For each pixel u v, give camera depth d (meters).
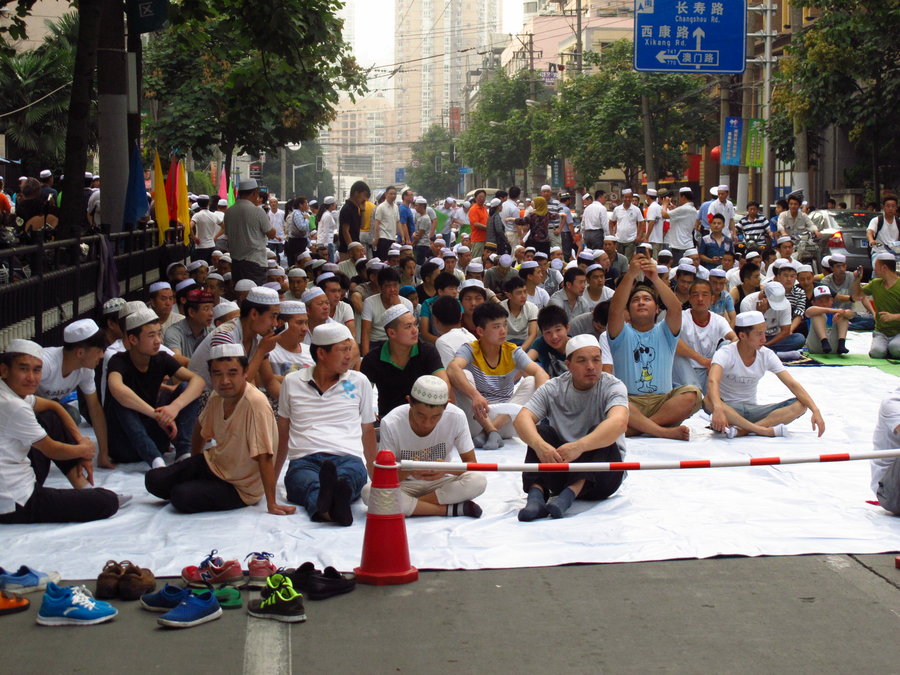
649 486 7.62
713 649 4.70
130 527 6.57
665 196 24.28
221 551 6.02
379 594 5.44
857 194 32.06
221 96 24.39
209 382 8.48
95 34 12.48
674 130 44.75
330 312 11.22
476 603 5.29
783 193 42.31
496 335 9.02
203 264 13.82
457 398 9.01
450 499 6.84
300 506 7.04
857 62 26.59
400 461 6.43
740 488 7.52
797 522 6.62
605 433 6.94
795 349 14.05
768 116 32.91
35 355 6.58
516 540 6.27
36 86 29.69
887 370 13.43
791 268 14.27
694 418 10.27
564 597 5.37
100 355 7.81
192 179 38.84
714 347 10.50
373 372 8.68
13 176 30.77
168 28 24.16
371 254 19.86
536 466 6.46
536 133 63.44
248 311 8.42
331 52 15.80
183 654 4.66
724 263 17.38
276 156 26.78
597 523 6.62
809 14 36.44
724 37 20.92
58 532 6.42
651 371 9.28
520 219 24.11
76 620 5.00
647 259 9.09
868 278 24.56
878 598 5.34
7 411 6.50
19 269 10.16
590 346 7.03
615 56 48.47
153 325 7.98
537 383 9.12
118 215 15.23
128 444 8.19
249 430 6.82
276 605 5.04
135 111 15.95
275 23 13.73
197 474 6.97
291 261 24.12
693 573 5.74
